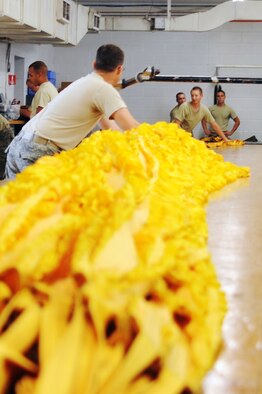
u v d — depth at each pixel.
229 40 10.48
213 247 1.79
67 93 3.70
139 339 0.83
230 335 1.07
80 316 0.86
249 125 10.61
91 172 1.37
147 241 0.97
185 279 0.97
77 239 0.98
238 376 0.92
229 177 3.31
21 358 0.84
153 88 10.70
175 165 2.47
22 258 0.91
